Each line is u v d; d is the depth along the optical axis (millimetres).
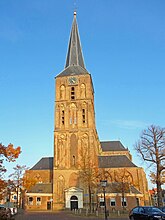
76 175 67250
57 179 67625
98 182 66000
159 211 29031
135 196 66812
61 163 68938
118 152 96812
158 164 46469
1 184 23828
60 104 74688
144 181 78062
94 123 80312
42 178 79312
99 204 65000
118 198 66562
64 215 44688
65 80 76938
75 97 74562
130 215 30953
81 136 70562
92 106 77500
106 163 80062
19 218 36469
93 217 40281
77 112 73000
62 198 66000
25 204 69500
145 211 28953
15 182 57688
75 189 65312
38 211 59844
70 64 81562
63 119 73312
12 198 71625
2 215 24375
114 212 54969
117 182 70438
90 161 66500
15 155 23219
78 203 64312
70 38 87250
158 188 45531
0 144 22938
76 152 69438
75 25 88875
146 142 48375
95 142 76625
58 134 71688
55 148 70562
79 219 35625
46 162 83938
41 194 70500
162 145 47406
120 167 76812
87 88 75125
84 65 84250
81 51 86000
